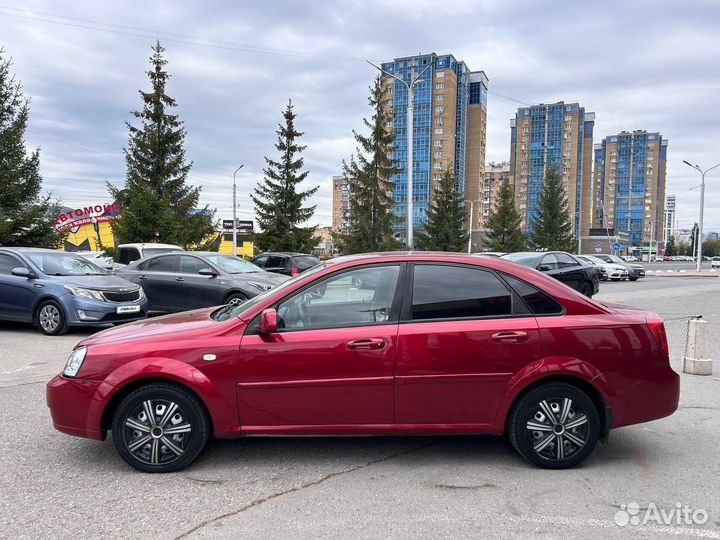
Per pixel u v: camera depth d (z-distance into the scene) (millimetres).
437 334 3768
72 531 3029
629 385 3857
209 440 4352
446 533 3020
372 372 3740
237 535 2990
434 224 37375
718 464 4043
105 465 3977
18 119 18594
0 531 3023
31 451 4254
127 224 24547
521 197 80938
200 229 26656
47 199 19031
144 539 2951
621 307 4336
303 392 3740
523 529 3074
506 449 4305
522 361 3773
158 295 11422
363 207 29344
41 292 9586
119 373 3738
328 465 3971
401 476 3779
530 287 3945
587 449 3850
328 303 3914
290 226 31375
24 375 6723
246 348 3740
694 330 7047
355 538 2963
